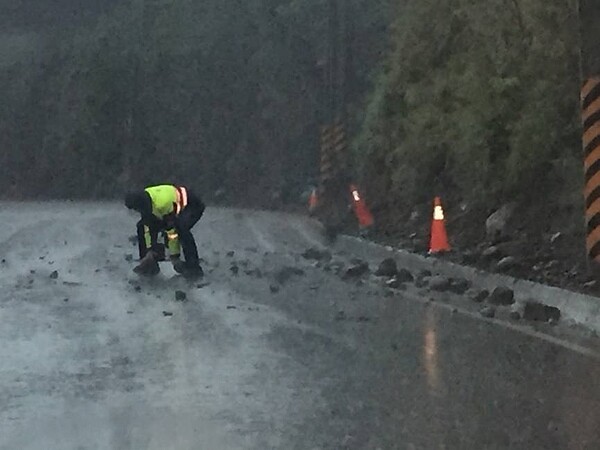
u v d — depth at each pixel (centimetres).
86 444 759
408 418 817
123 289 1600
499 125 2056
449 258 1889
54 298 1506
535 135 1927
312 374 978
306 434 774
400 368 1002
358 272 1745
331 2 3294
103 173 5478
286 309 1384
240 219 3231
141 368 1014
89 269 1873
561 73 1856
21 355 1081
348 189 3219
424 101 2484
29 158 5766
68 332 1219
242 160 4816
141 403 876
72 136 5572
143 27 5478
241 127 4881
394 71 2717
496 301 1428
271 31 4706
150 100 5341
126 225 3003
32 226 2962
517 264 1659
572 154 1902
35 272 1827
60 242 2431
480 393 898
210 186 4956
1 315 1350
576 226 1859
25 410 857
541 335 1181
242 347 1114
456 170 2347
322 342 1140
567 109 1886
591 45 1312
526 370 991
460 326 1244
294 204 4147
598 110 1318
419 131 2455
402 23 2716
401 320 1288
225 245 2298
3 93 5919
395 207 2773
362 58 3612
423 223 2462
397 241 2256
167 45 5338
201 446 748
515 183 2048
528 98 1961
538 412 833
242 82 4916
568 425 794
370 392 904
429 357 1055
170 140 5241
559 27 1808
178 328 1239
